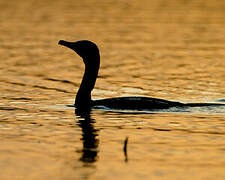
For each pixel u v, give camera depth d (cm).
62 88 1856
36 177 987
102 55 2498
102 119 1433
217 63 2294
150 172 1015
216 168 1040
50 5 4278
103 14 3838
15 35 3009
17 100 1666
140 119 1429
